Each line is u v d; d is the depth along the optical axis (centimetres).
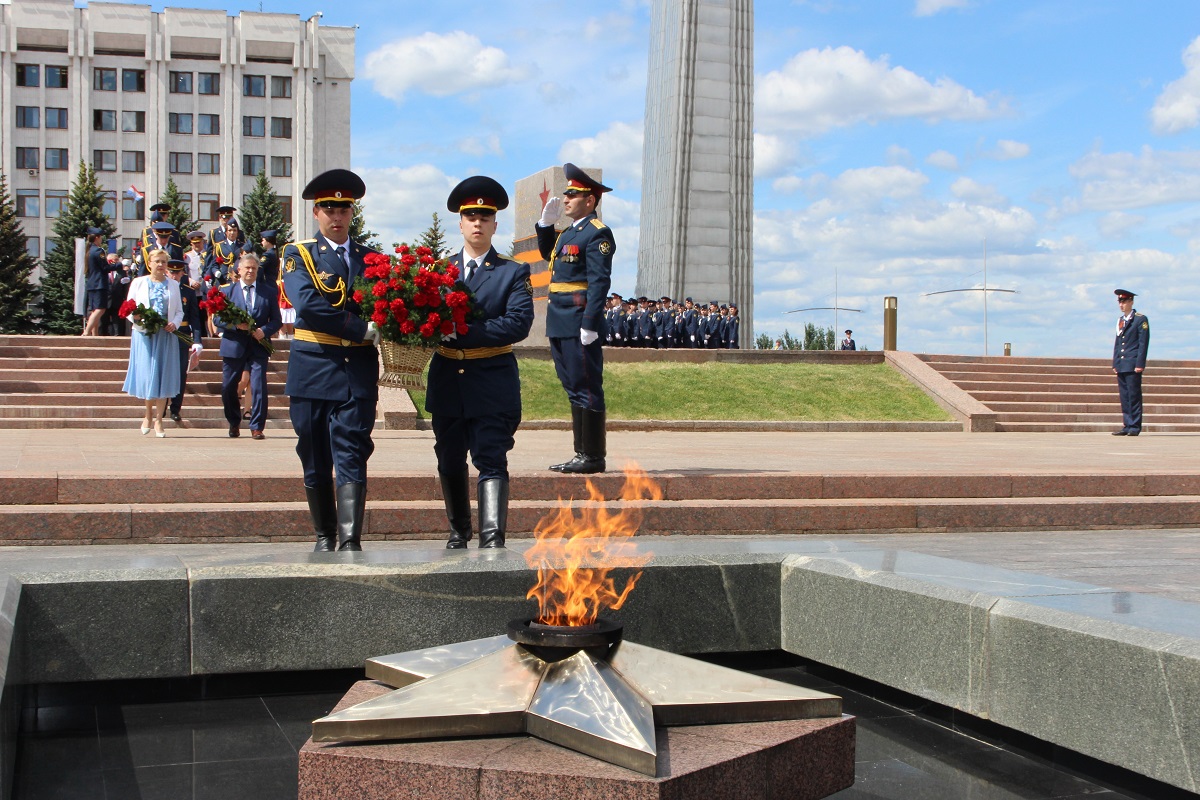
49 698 446
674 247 6150
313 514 632
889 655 448
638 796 294
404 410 1606
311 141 7806
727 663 527
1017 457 1251
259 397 1295
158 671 434
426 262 592
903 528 856
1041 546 781
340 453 601
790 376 2267
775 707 350
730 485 873
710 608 496
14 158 7400
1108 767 389
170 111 7606
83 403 1595
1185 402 2397
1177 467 1087
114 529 702
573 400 869
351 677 476
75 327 5822
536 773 302
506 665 354
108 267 1978
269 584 444
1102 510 896
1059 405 2255
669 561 491
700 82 6181
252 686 467
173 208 6134
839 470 971
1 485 730
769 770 326
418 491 802
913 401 2195
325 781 320
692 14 6184
